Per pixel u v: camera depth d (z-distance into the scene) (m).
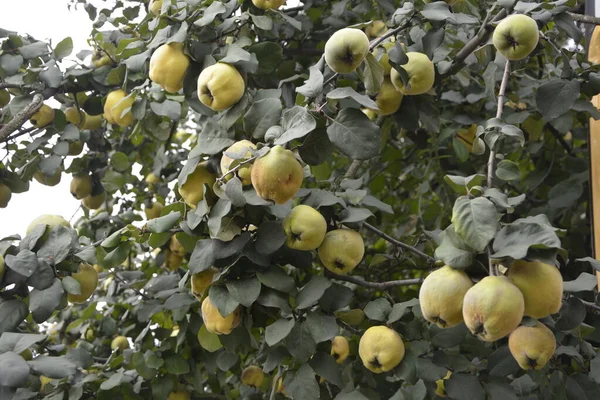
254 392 2.70
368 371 2.16
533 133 2.86
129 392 2.39
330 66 1.76
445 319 1.45
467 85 2.69
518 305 1.33
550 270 1.40
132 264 3.45
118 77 2.61
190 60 2.02
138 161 3.40
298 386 1.85
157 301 2.56
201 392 2.51
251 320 1.90
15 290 1.91
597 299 1.92
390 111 2.15
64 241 1.93
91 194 2.95
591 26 2.49
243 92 1.91
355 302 2.95
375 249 3.26
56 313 3.14
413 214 3.54
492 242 1.41
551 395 1.91
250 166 1.74
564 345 1.91
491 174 1.60
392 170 3.40
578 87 1.99
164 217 1.91
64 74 2.58
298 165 1.65
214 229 1.73
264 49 2.15
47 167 2.45
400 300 3.09
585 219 3.15
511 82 2.99
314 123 1.62
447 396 2.02
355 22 3.09
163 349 2.48
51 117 2.54
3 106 2.65
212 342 2.18
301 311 1.86
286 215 1.80
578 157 3.09
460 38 2.63
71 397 2.26
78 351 2.33
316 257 3.04
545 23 1.90
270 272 1.80
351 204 1.96
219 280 1.79
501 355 1.89
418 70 2.00
